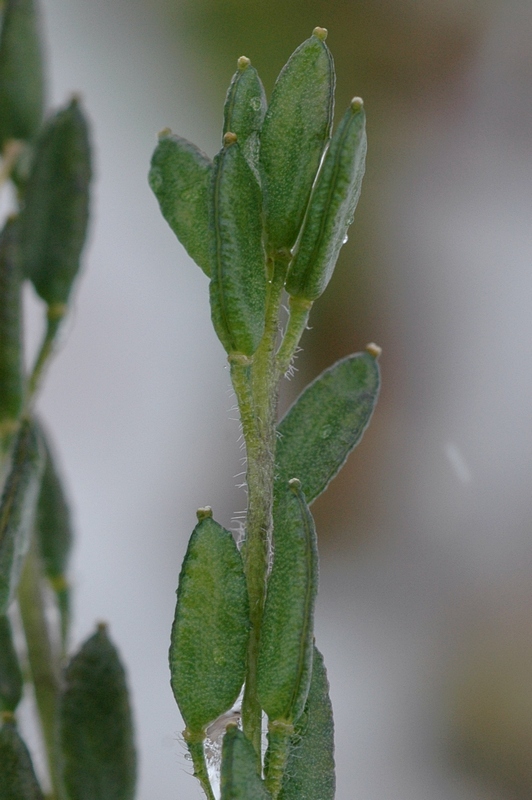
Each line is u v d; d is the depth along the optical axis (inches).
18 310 5.4
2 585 5.1
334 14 11.2
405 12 11.3
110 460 11.1
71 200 5.4
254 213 4.7
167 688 9.5
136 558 10.6
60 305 5.4
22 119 5.6
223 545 4.7
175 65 11.3
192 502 11.0
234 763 4.6
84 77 11.3
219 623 4.7
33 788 5.2
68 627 5.6
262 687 4.6
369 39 11.4
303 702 4.6
